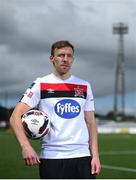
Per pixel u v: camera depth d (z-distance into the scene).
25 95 5.19
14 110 5.15
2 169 16.64
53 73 5.31
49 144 5.17
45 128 5.10
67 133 5.18
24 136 4.96
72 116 5.21
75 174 5.16
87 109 5.37
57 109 5.19
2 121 87.31
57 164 5.13
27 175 14.95
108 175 15.16
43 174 5.19
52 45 5.31
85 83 5.38
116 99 78.38
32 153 4.84
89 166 5.21
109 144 33.94
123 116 77.12
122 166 18.11
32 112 5.13
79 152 5.18
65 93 5.23
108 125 61.22
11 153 24.17
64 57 5.21
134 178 14.41
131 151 26.78
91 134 5.38
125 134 54.50
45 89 5.21
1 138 42.12
